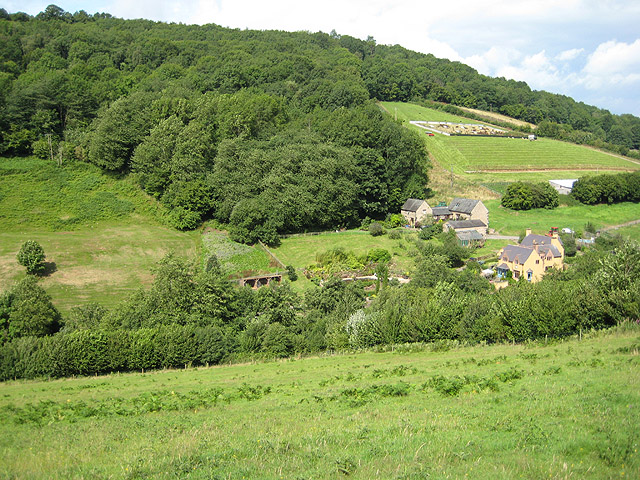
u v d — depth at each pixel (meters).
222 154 110.25
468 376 28.78
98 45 170.00
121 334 48.88
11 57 152.88
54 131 125.12
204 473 15.75
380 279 81.56
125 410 29.11
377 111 147.88
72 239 92.94
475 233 104.19
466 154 160.50
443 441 16.95
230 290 65.12
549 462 14.48
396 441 17.36
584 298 43.44
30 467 18.36
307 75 175.25
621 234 108.06
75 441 22.36
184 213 104.00
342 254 93.19
